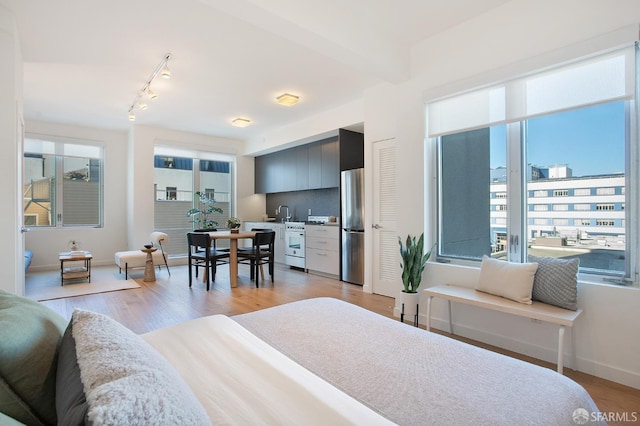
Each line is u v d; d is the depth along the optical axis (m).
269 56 3.35
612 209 2.18
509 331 2.58
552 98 2.39
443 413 0.89
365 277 4.44
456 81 2.89
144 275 5.08
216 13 2.61
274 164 7.05
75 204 6.19
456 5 2.61
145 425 0.52
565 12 2.28
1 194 2.43
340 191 5.14
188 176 6.89
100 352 0.70
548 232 2.47
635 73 2.06
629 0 2.04
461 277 2.86
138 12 2.58
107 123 5.95
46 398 0.77
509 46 2.56
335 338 1.38
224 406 0.83
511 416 0.88
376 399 0.96
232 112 5.28
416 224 3.20
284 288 4.58
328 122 5.21
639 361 2.00
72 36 2.92
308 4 2.39
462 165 2.99
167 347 1.17
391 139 4.12
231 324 1.44
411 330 1.47
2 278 2.42
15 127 2.52
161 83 4.04
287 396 0.89
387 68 3.01
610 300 2.10
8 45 2.47
